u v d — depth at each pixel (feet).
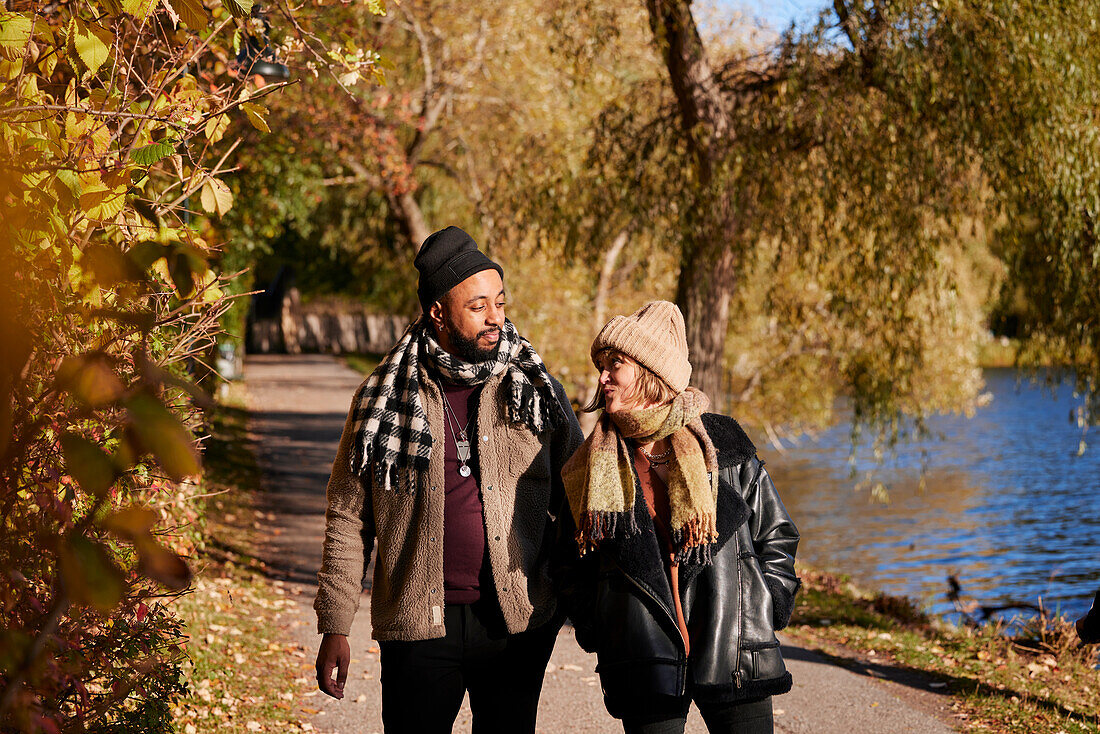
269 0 12.77
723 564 8.93
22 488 6.51
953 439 103.09
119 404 4.13
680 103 31.91
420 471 9.23
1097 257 26.76
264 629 22.29
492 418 9.41
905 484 76.07
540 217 38.06
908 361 38.34
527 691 9.44
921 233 30.66
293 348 187.83
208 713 16.01
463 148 57.67
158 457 3.65
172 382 4.12
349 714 16.98
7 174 5.84
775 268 34.37
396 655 9.16
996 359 202.80
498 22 52.03
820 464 86.12
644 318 9.41
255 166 42.42
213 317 9.89
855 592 33.32
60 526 6.56
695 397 9.11
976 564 50.42
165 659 10.02
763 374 67.56
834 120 28.91
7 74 7.75
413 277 78.79
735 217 31.94
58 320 6.79
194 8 6.91
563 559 9.37
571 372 62.59
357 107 44.06
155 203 9.17
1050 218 27.14
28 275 6.52
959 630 25.86
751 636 8.87
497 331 9.52
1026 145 26.68
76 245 7.86
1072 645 22.68
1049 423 116.57
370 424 9.21
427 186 66.85
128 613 8.71
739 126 31.17
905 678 20.06
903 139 28.91
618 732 16.35
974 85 26.50
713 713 9.09
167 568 3.92
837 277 37.24
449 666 9.17
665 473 9.20
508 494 9.32
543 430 9.53
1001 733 16.58
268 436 67.26
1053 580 46.98
